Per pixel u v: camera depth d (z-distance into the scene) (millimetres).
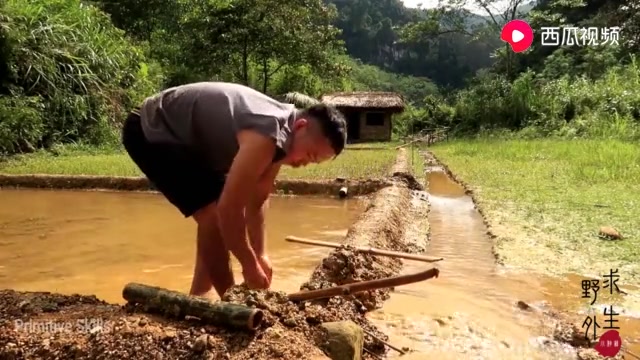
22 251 5477
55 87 14836
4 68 14055
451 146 19469
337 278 3904
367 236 4934
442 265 4750
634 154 11625
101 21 19312
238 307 2564
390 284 2863
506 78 29219
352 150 17516
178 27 28766
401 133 32469
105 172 10500
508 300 3871
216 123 2740
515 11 32406
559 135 19875
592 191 8047
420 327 3420
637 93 20156
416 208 7480
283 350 2479
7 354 2551
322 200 8852
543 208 6863
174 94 2908
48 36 15320
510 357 3016
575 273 4402
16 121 13250
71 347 2527
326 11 28984
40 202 8477
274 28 26641
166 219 7098
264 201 3248
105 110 16359
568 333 3270
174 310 2691
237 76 28766
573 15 31906
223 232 2701
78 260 5145
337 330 2730
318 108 2754
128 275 4684
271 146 2602
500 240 5391
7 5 14391
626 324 3434
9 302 3105
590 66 25844
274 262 4957
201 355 2391
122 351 2447
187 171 2926
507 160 12961
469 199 8359
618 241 5277
